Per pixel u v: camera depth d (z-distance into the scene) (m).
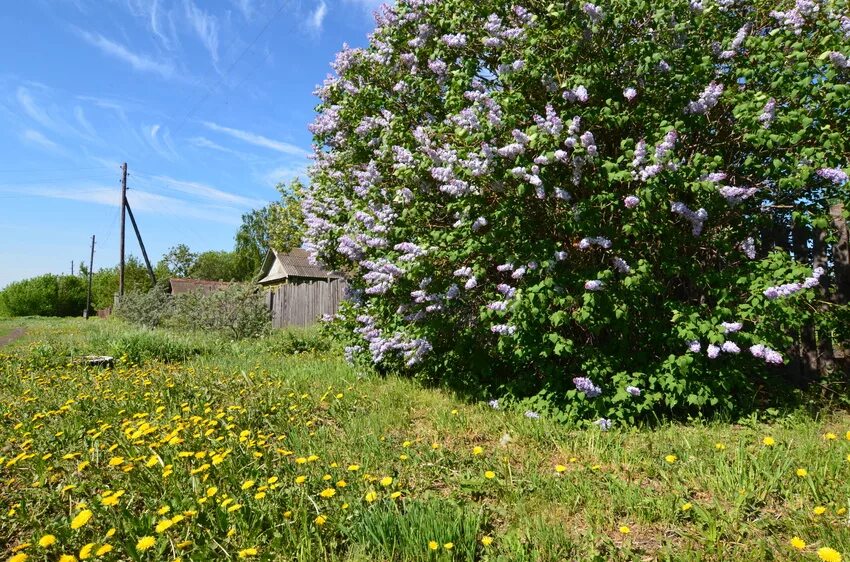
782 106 4.49
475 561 2.56
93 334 13.66
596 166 4.48
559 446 3.99
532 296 4.32
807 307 4.73
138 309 21.16
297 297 17.23
